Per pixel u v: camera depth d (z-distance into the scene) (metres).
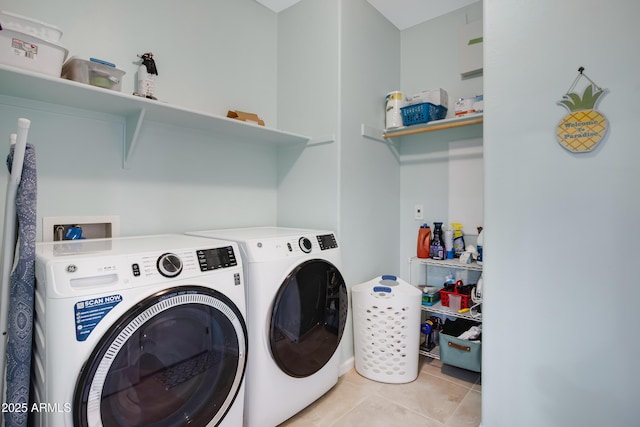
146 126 1.83
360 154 2.37
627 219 1.26
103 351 0.99
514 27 1.48
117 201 1.73
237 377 1.39
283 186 2.51
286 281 1.60
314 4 2.32
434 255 2.48
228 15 2.23
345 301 1.99
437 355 2.33
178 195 1.97
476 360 2.12
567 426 1.38
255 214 2.41
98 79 1.45
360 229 2.37
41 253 1.13
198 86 2.06
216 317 1.31
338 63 2.18
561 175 1.38
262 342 1.52
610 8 1.28
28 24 1.22
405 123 2.43
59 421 0.93
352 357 2.34
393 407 1.86
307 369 1.74
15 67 1.17
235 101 2.27
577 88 1.34
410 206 2.79
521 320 1.47
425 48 2.71
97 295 1.01
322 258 1.85
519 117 1.47
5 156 1.40
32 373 1.14
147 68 1.73
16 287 1.04
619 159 1.27
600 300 1.31
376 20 2.54
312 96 2.32
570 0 1.36
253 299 1.51
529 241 1.45
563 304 1.38
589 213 1.33
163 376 1.17
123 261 1.11
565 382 1.38
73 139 1.58
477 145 2.46
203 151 2.09
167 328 1.17
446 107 2.52
